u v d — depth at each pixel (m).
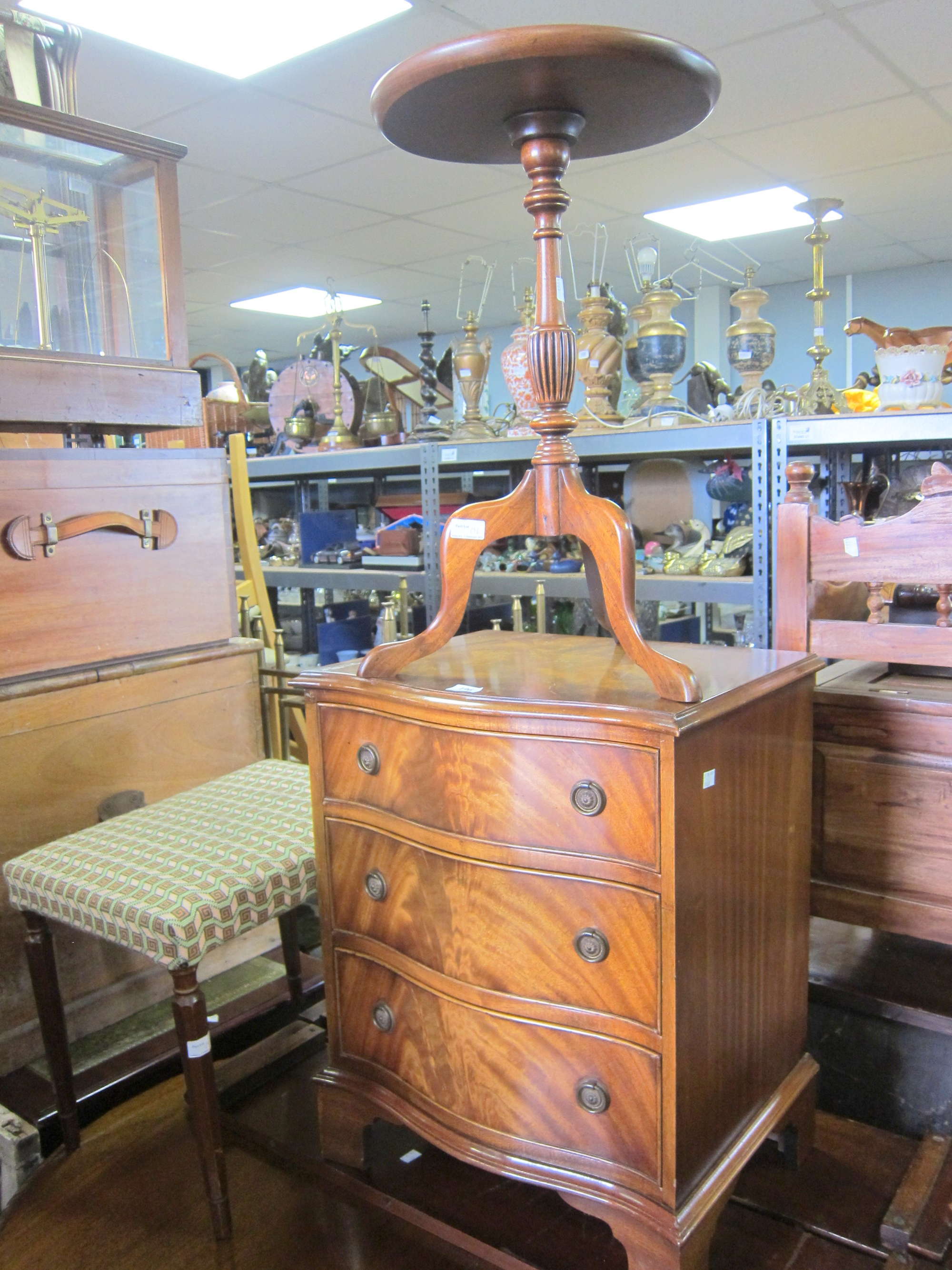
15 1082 1.62
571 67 0.95
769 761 1.22
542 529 1.17
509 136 1.10
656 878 1.03
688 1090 1.09
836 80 3.34
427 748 1.17
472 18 2.84
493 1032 1.18
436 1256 1.28
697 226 5.30
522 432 2.80
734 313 7.22
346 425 3.53
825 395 2.48
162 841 1.38
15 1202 1.40
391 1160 1.45
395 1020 1.31
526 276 6.31
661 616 3.56
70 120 1.62
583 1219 1.31
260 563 2.86
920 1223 1.23
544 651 1.41
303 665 3.56
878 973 1.53
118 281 1.75
